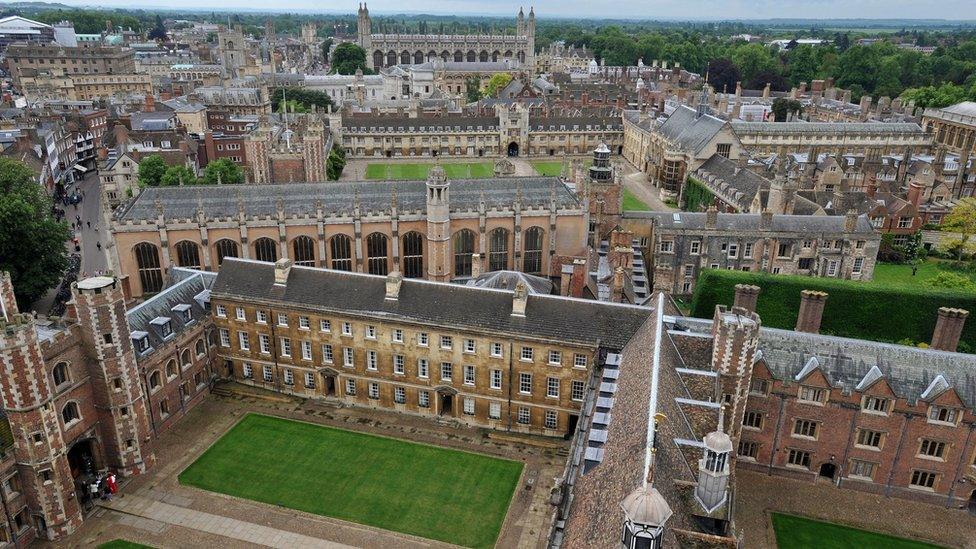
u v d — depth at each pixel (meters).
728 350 61.38
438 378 82.06
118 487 69.75
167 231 103.94
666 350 61.50
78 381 65.81
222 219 105.50
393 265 114.12
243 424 81.50
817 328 78.62
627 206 178.62
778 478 71.50
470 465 74.56
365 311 81.81
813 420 68.56
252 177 158.50
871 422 67.00
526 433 81.19
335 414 84.44
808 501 68.19
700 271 114.38
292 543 62.81
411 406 84.62
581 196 121.12
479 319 78.75
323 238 109.44
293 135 180.00
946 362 66.75
